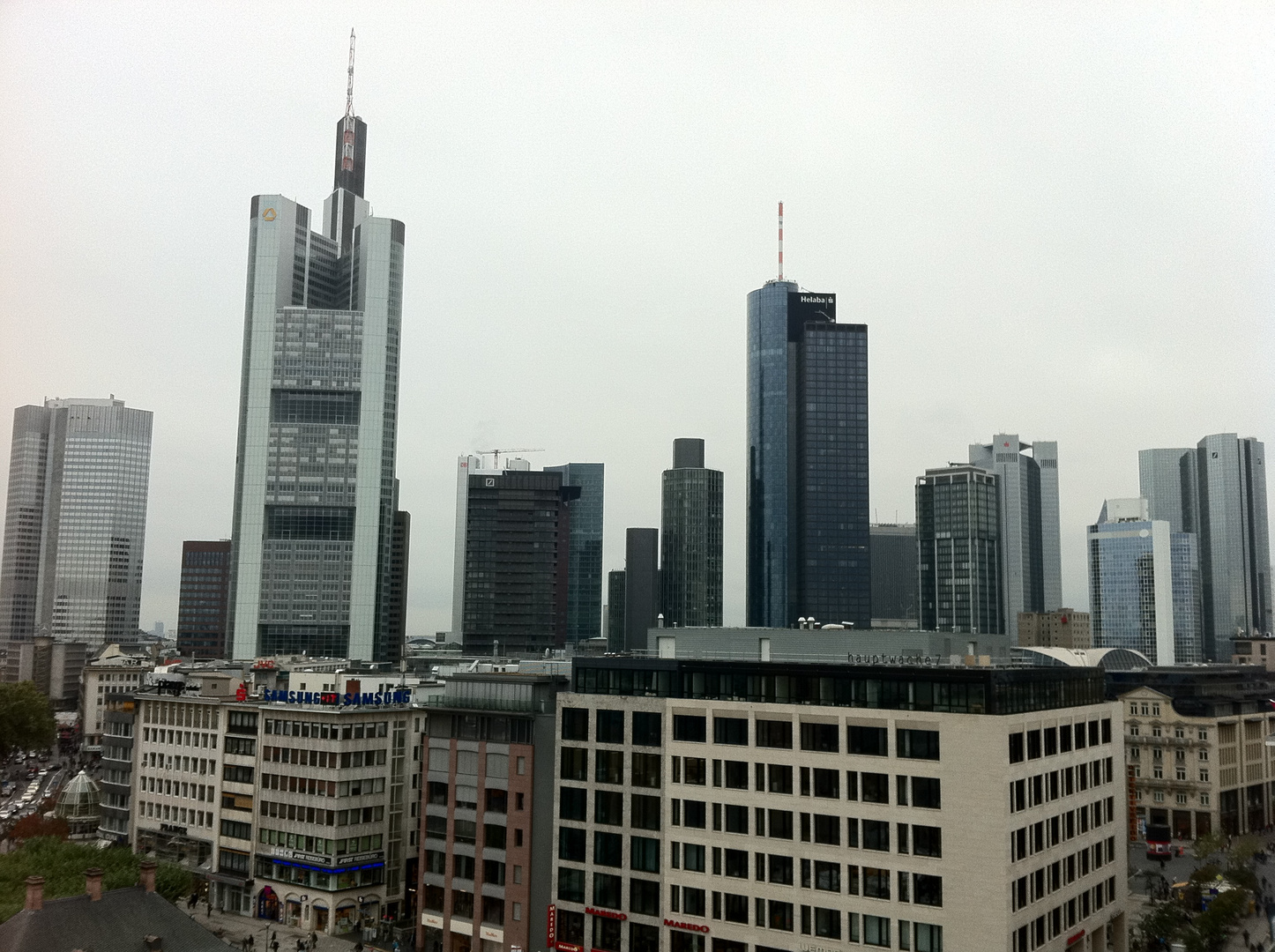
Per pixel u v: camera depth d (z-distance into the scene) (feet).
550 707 422.00
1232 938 444.96
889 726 328.29
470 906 424.46
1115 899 390.42
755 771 352.69
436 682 592.60
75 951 258.98
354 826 494.18
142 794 595.47
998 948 302.45
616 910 379.55
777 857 344.69
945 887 312.29
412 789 524.93
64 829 609.83
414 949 447.42
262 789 523.70
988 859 306.35
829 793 337.31
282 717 519.19
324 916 485.15
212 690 595.88
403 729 522.88
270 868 514.68
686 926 358.43
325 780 492.54
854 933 326.65
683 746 369.71
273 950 445.78
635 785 381.60
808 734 343.87
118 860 415.03
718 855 357.00
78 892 369.91
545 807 408.05
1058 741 352.28
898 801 323.98
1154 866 587.68
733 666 369.09
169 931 278.46
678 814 367.86
